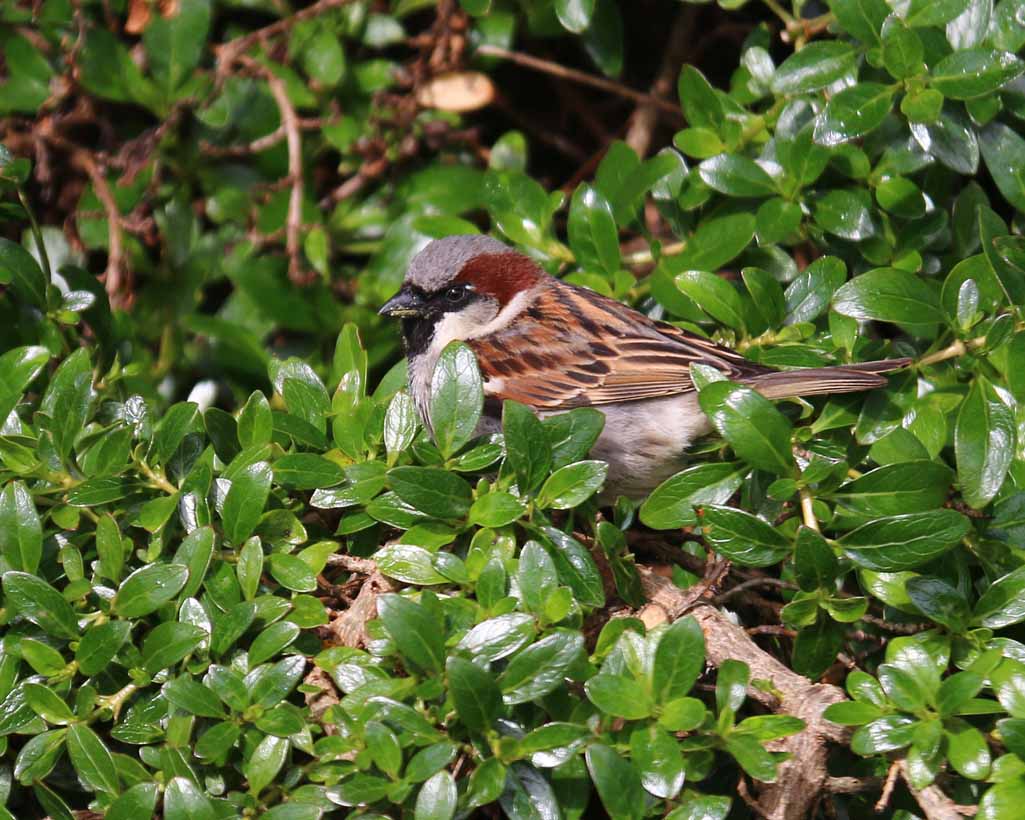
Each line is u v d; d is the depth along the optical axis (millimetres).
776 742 5531
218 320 9641
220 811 5297
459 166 10227
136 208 9969
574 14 8766
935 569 6215
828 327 8008
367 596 6148
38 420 6566
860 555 5711
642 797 5059
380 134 10055
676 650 5207
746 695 5730
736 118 8477
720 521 5824
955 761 5141
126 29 10055
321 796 5395
